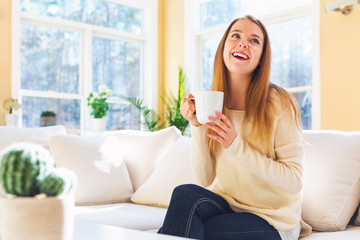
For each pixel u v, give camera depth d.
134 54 5.55
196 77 5.39
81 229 0.98
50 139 2.46
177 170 2.32
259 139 1.52
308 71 4.23
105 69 5.25
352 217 1.72
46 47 4.74
